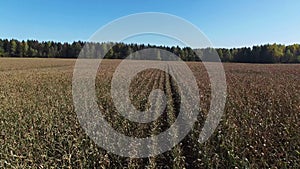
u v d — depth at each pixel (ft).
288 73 112.37
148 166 20.58
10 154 22.79
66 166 20.70
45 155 21.99
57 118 34.58
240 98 47.88
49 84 70.28
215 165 21.38
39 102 45.80
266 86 66.44
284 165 20.31
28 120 33.94
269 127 30.22
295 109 38.42
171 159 22.61
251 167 20.36
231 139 25.75
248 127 29.89
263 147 23.70
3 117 35.14
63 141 25.79
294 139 25.46
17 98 49.57
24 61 192.65
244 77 92.99
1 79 81.61
